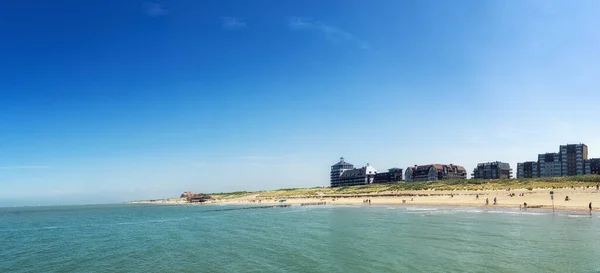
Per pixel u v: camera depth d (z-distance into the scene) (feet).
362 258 111.24
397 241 138.41
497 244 123.85
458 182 490.08
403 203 388.57
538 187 367.25
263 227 209.36
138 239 178.70
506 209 261.65
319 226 202.08
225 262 114.21
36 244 175.22
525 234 141.59
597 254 104.83
